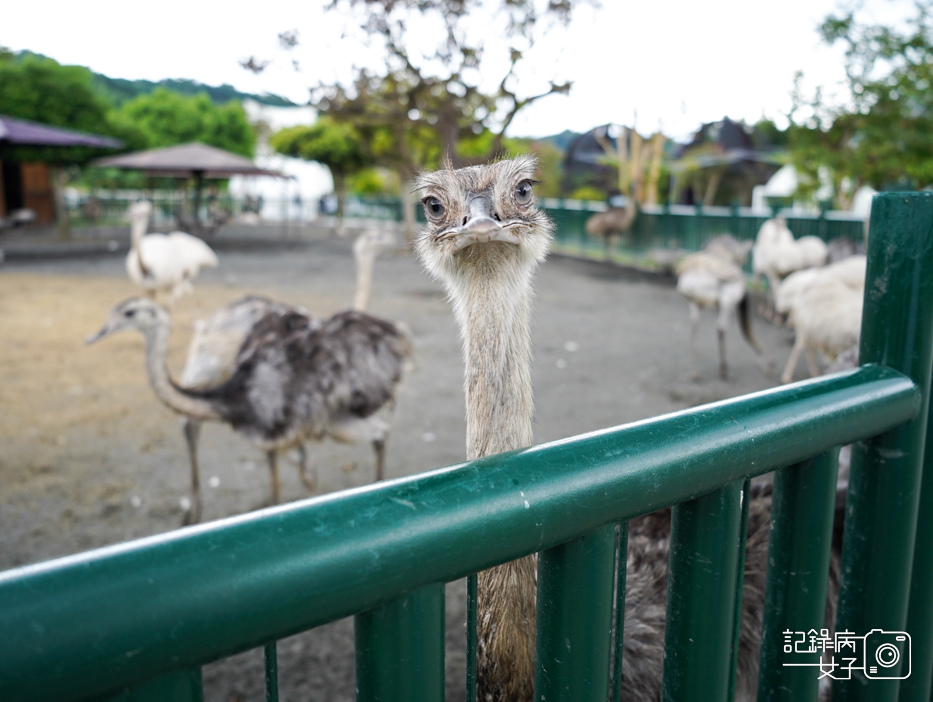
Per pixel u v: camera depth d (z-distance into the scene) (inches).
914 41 463.2
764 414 41.6
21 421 231.0
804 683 48.1
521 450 33.6
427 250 78.8
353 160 1160.8
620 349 350.0
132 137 1055.0
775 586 48.3
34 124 915.4
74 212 1147.3
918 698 62.1
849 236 469.7
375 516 27.5
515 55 435.5
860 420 46.8
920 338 51.4
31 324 373.1
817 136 535.5
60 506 175.2
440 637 30.1
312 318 186.5
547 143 1014.4
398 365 177.5
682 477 36.8
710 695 42.1
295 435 161.8
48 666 21.0
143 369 295.3
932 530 58.9
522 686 59.1
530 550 31.6
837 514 83.5
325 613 26.0
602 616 35.8
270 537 25.1
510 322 66.1
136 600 22.2
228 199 1403.8
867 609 54.6
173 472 196.5
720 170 948.6
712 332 394.0
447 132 485.7
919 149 480.7
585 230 805.9
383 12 436.5
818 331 251.1
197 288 528.4
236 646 24.3
